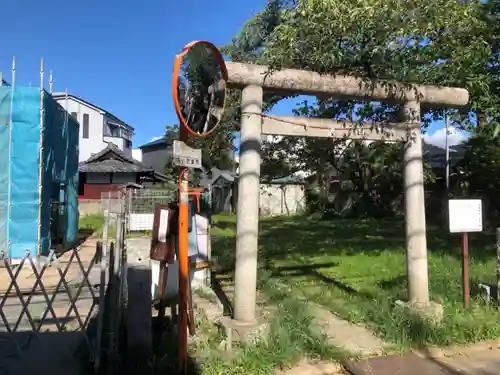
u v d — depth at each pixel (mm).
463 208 5977
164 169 35188
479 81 7199
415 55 6117
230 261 10055
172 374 4203
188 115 4211
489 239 12898
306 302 6492
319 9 5293
